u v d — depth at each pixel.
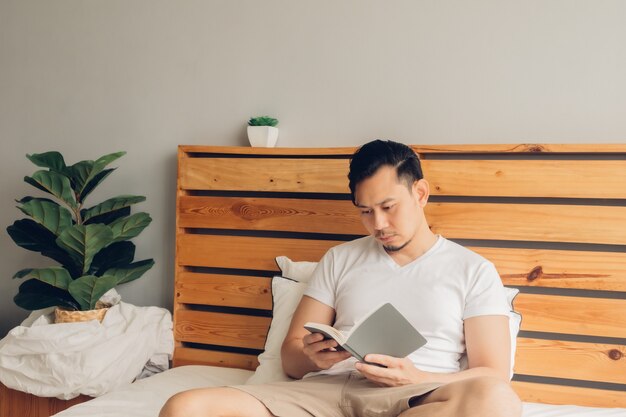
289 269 2.11
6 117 2.77
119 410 1.72
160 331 2.32
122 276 2.40
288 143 2.35
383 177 1.59
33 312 2.43
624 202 1.94
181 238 2.39
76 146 2.68
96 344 2.12
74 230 2.19
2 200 2.77
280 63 2.36
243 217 2.30
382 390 1.40
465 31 2.11
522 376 2.06
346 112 2.26
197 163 2.36
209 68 2.46
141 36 2.57
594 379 1.91
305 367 1.64
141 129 2.57
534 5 2.03
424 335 1.60
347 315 1.68
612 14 1.96
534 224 1.96
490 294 1.59
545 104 2.02
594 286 1.92
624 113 1.94
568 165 1.93
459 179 2.03
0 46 2.79
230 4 2.43
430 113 2.15
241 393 1.41
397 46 2.19
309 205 2.22
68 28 2.69
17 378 2.11
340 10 2.27
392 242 1.62
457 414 1.19
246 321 2.29
